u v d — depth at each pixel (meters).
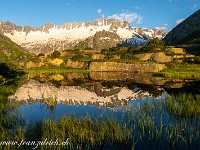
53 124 29.70
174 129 28.97
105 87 78.44
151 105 41.19
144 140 26.56
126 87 76.88
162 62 150.00
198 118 33.34
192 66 130.00
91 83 90.69
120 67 154.25
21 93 63.38
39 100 53.59
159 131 29.02
